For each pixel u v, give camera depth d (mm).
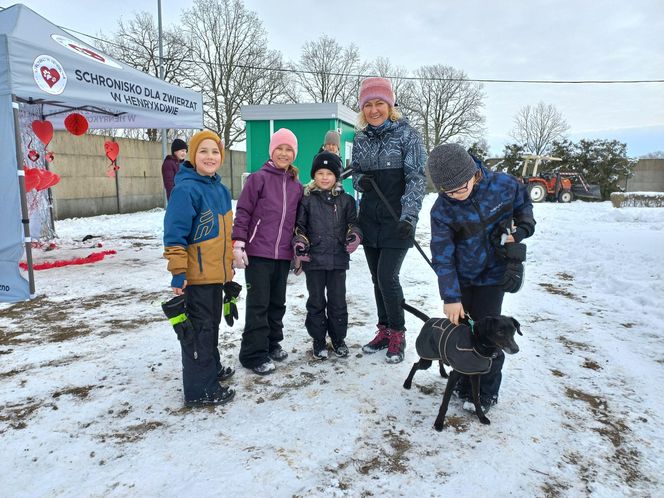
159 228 10430
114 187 13578
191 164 2621
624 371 2973
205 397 2545
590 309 4340
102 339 3555
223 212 2635
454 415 2465
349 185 9805
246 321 3014
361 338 3627
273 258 3025
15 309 4332
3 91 4141
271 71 34250
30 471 1989
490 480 1932
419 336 2508
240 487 1881
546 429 2316
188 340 2455
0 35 4051
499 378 2504
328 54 41969
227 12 32719
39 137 6684
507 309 4332
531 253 7223
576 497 1831
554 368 3025
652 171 25453
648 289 4676
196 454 2105
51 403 2576
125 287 5168
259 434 2273
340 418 2428
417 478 1944
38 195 7863
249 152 9484
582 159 23812
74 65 4773
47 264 6215
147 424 2365
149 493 1846
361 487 1890
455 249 2459
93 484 1901
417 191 2986
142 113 6371
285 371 3029
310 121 9070
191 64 30422
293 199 3088
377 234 3174
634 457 2090
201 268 2520
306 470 1993
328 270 3178
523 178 21344
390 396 2676
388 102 3119
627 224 10391
